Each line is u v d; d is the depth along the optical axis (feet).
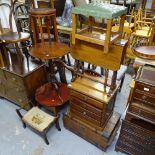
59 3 10.70
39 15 5.65
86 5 4.31
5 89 7.39
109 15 3.68
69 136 6.31
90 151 5.81
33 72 6.65
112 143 6.04
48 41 6.64
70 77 9.04
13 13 7.18
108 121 5.88
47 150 5.84
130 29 9.83
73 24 4.38
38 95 6.86
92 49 4.61
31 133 6.40
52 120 6.09
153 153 5.06
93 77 5.63
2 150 5.84
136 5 12.91
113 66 4.52
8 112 7.31
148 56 4.46
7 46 6.92
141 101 4.65
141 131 4.86
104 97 4.97
